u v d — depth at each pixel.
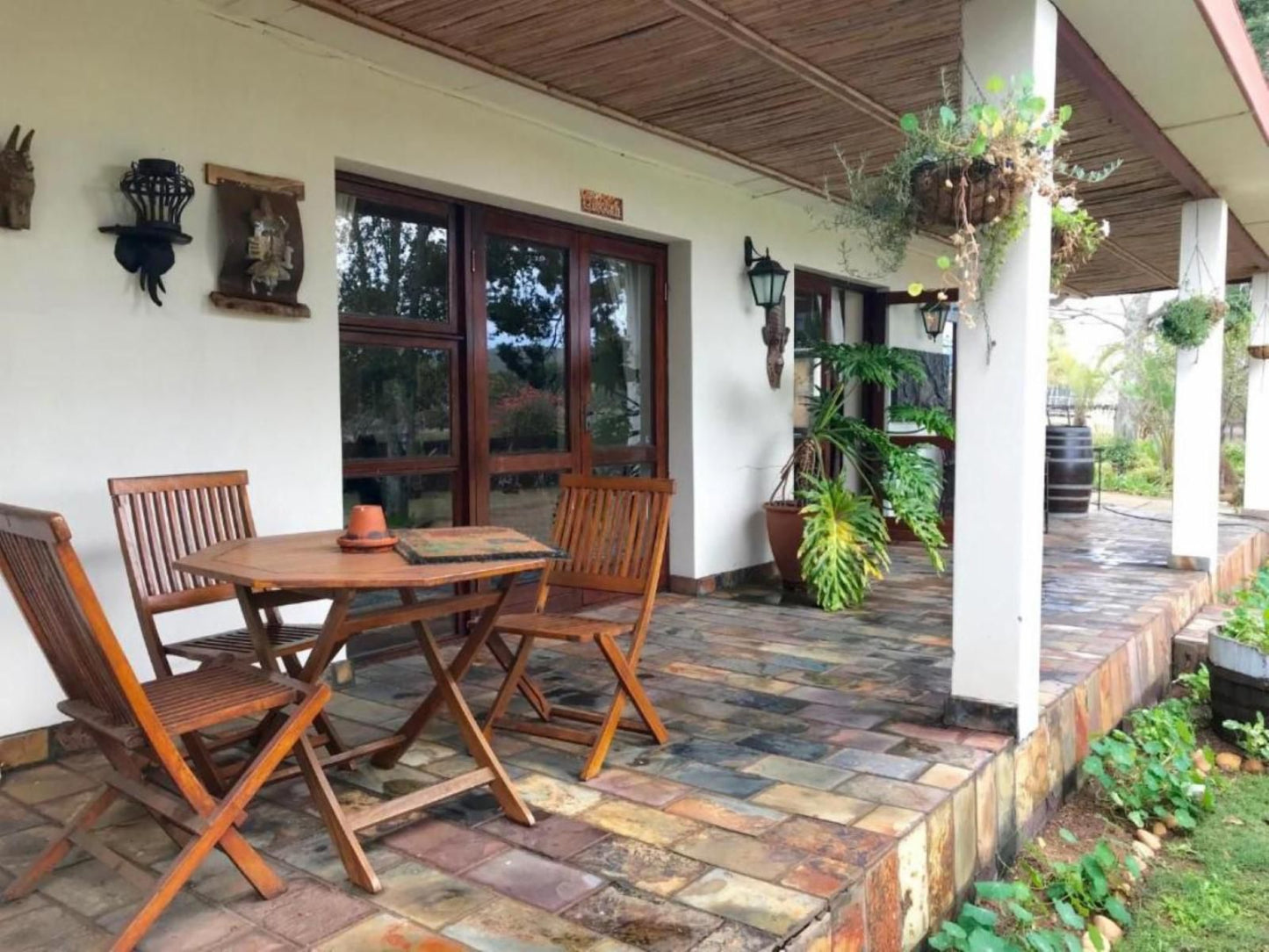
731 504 5.70
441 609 2.46
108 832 2.30
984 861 2.66
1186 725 3.88
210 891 1.98
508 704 3.27
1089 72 3.47
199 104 3.12
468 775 2.31
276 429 3.39
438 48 3.51
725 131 4.55
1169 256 7.95
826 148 4.87
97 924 1.87
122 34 2.93
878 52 3.61
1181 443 6.06
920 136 2.74
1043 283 2.84
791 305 6.18
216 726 3.06
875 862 2.08
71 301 2.84
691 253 5.33
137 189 2.88
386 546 2.45
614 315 5.17
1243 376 14.06
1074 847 3.03
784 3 3.17
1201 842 3.23
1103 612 4.73
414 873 2.04
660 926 1.80
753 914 1.85
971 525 2.93
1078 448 9.55
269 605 2.47
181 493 2.78
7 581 1.94
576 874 2.03
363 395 3.92
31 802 2.50
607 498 3.04
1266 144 4.49
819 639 4.30
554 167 4.46
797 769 2.65
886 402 7.60
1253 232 6.59
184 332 3.11
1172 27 3.17
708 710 3.22
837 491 5.21
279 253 3.30
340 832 2.00
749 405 5.81
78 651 1.85
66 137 2.81
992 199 2.64
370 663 3.92
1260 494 9.01
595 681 3.60
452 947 1.74
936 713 3.16
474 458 4.34
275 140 3.34
